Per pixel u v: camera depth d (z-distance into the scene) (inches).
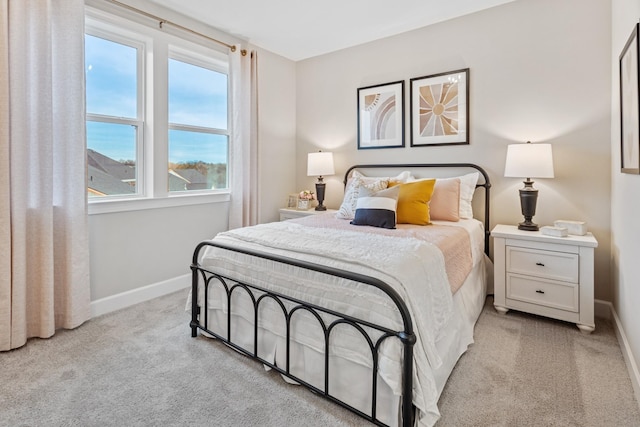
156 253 115.2
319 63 158.9
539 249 93.0
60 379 67.6
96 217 99.4
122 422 56.1
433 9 115.8
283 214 155.3
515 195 112.9
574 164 102.6
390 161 139.3
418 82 130.1
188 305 88.6
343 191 154.1
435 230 91.8
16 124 77.2
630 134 70.3
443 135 125.3
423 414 51.6
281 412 58.5
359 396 57.6
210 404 60.6
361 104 145.9
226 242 80.5
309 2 111.0
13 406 59.6
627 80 72.8
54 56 85.7
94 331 88.7
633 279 70.5
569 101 102.7
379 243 72.1
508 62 112.2
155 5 110.8
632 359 69.2
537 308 94.3
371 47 142.2
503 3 111.7
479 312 98.2
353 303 57.1
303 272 64.5
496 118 115.0
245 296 75.1
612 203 94.9
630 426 55.1
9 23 75.7
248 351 74.2
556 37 104.1
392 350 51.8
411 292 54.7
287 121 164.7
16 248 78.2
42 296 83.8
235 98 133.9
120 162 108.5
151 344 81.7
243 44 141.6
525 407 59.5
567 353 77.7
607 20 96.5
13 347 78.7
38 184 82.9
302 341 64.5
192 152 129.9
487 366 72.4
